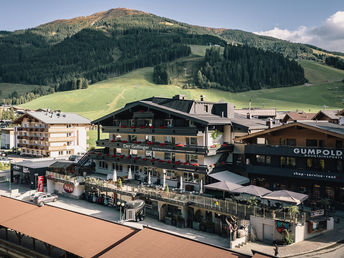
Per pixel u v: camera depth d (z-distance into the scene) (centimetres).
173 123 4581
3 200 3350
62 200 4666
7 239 3120
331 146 3606
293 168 3800
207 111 4816
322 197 3634
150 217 3875
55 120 8412
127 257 1936
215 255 1875
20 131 9369
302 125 3712
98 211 4081
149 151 4906
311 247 2655
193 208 3497
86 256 2064
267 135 4166
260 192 3028
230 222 3117
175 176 4497
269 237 2880
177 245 2033
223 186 3334
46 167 5603
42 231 2512
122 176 4894
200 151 4056
